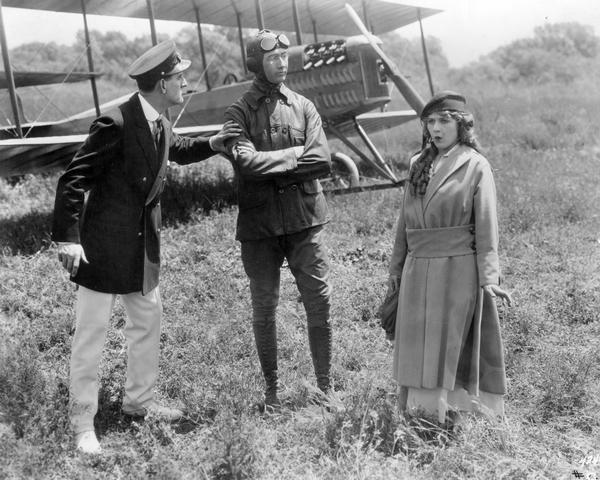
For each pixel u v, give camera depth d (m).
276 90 3.29
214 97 10.18
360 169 10.78
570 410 3.18
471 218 2.91
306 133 3.29
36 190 9.41
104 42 33.16
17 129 7.27
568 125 14.40
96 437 3.09
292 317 4.54
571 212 7.16
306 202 3.25
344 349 3.98
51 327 4.42
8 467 2.58
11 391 3.11
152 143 3.03
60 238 2.89
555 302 4.64
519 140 13.12
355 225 6.69
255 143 3.24
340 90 8.18
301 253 3.28
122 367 3.79
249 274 3.33
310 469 2.67
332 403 3.02
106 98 27.17
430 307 2.91
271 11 10.82
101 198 3.03
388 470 2.59
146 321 3.22
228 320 4.41
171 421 3.20
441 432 2.89
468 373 2.92
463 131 2.93
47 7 9.19
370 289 4.91
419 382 2.91
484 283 2.81
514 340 4.04
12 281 5.27
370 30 10.61
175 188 8.20
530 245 6.07
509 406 3.26
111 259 3.01
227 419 2.81
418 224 2.97
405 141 14.41
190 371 3.71
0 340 4.04
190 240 6.26
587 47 32.81
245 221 3.27
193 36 26.86
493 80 30.45
